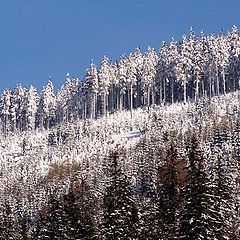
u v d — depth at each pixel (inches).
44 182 6348.4
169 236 3171.8
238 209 3476.9
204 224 2669.8
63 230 3486.7
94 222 3523.6
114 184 3324.3
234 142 5595.5
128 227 3174.2
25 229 4190.5
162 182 3668.8
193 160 2915.8
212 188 2783.0
